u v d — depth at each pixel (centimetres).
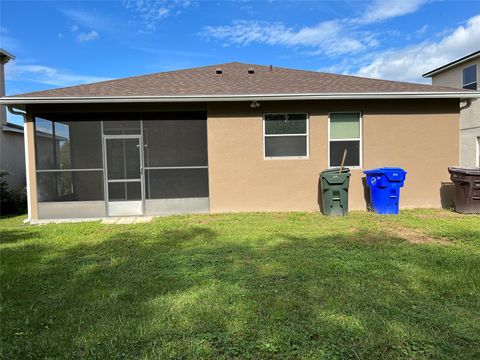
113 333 299
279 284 404
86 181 927
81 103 898
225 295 374
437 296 365
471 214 859
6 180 1327
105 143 928
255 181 942
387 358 259
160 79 1072
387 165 947
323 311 332
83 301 372
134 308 348
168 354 266
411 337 285
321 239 621
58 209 920
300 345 276
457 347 270
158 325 311
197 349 272
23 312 346
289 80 1053
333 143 949
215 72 1183
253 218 839
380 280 412
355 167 948
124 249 583
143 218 899
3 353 273
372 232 673
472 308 336
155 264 494
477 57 1585
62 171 920
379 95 892
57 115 915
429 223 748
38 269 483
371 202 920
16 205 1127
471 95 899
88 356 267
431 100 941
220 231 704
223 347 275
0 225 862
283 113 936
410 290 381
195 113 947
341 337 286
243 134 936
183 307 347
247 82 1030
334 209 863
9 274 463
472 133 1563
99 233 716
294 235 657
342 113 946
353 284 399
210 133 932
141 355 266
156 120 937
